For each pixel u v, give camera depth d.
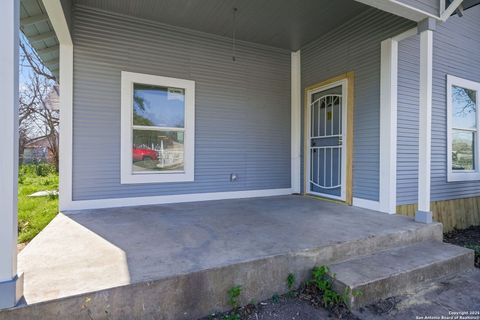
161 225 2.98
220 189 4.66
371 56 3.84
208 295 1.84
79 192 3.74
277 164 5.19
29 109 11.88
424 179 3.16
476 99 4.93
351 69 4.14
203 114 4.52
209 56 4.56
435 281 2.40
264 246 2.29
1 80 1.44
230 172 4.75
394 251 2.66
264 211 3.71
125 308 1.61
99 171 3.83
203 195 4.52
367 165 3.89
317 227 2.90
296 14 3.96
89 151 3.78
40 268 1.84
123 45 3.95
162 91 4.23
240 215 3.46
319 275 2.16
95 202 3.82
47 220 3.92
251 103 4.93
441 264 2.45
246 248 2.24
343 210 3.77
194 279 1.79
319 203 4.31
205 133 4.54
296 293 2.13
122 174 3.96
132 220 3.20
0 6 1.44
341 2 3.66
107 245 2.32
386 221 3.16
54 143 12.40
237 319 1.81
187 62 4.39
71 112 3.67
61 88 3.63
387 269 2.24
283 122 5.24
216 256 2.06
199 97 4.49
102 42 3.82
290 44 5.01
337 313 1.92
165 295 1.71
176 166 4.35
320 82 4.73
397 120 3.69
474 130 4.92
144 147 4.13
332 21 4.16
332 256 2.35
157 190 4.20
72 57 3.66
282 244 2.34
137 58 4.04
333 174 4.52
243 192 4.85
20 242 3.27
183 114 4.38
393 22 3.55
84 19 3.72
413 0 2.94
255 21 4.15
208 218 3.30
